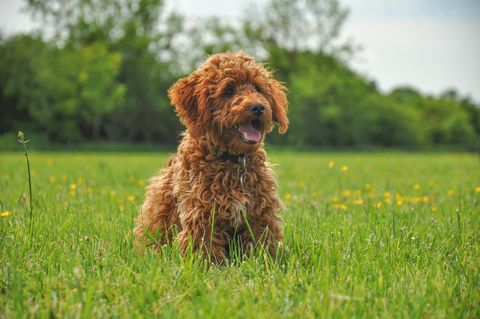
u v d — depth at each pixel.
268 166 4.95
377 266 4.09
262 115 4.71
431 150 67.62
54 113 45.38
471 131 83.31
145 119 52.34
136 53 53.81
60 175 11.53
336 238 4.92
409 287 3.61
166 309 3.15
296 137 56.72
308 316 3.05
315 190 9.51
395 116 69.50
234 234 4.81
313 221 5.81
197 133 4.79
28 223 5.13
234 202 4.57
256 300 3.45
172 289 3.61
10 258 4.22
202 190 4.61
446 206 7.20
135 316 3.14
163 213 5.13
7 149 36.03
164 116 53.22
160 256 4.65
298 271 3.98
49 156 24.16
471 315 3.19
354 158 27.84
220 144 4.75
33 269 4.05
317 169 15.94
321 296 3.37
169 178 5.12
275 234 4.82
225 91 4.87
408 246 4.81
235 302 3.32
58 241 4.91
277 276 3.81
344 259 4.34
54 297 3.34
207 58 5.28
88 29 52.69
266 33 57.97
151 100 51.50
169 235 5.08
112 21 53.62
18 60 42.72
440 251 4.64
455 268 4.14
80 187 9.01
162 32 55.28
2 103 44.34
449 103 93.44
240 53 5.26
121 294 3.52
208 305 3.21
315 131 58.34
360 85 62.09
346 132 61.25
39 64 43.53
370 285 3.68
